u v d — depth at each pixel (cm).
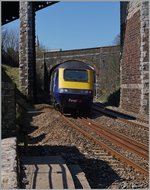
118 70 5697
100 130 1864
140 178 1027
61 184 878
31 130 1928
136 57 2856
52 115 2472
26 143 1315
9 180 825
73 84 2636
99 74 5934
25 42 3288
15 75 4297
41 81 5888
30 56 3291
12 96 1431
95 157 1269
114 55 5769
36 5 3447
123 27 3347
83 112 2720
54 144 1505
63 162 1118
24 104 2912
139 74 2759
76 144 1505
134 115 2648
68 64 2706
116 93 4350
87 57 6059
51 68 6297
